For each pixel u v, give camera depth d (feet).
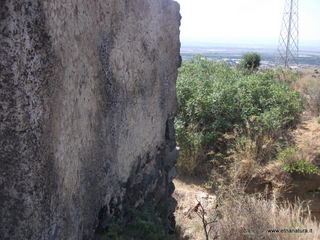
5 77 4.98
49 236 5.60
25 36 4.96
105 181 8.12
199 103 24.45
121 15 8.34
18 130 5.11
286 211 14.73
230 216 12.97
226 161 22.16
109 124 8.14
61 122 5.80
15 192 5.22
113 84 8.19
